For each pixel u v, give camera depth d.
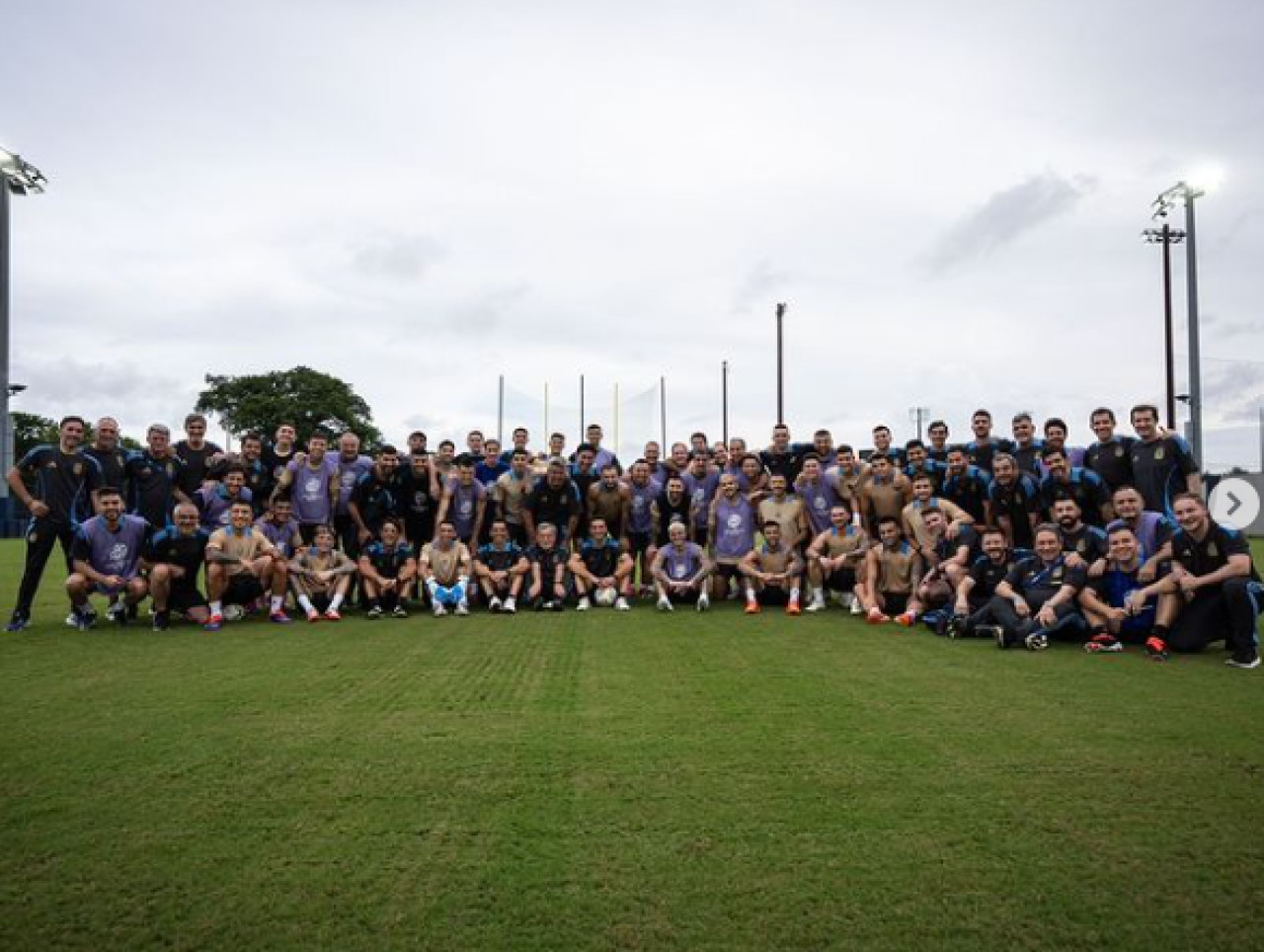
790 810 2.65
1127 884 2.15
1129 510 6.09
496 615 7.74
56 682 4.62
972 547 6.77
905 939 1.89
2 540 21.89
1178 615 5.60
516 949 1.86
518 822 2.56
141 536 7.21
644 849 2.36
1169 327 25.38
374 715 3.85
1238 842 2.39
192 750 3.32
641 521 9.55
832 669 4.96
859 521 8.50
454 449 9.12
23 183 28.53
